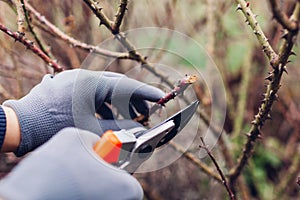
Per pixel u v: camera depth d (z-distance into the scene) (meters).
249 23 1.00
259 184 1.95
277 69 0.96
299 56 2.00
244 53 2.06
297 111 2.03
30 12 1.39
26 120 0.92
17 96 1.60
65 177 0.74
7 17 1.66
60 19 1.73
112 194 0.75
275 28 1.67
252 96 2.01
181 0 1.97
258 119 1.16
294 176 1.86
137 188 0.76
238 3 1.02
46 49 1.41
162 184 1.74
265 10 1.68
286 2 1.36
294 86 2.04
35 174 0.75
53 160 0.76
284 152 2.09
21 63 1.66
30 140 0.92
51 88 0.95
